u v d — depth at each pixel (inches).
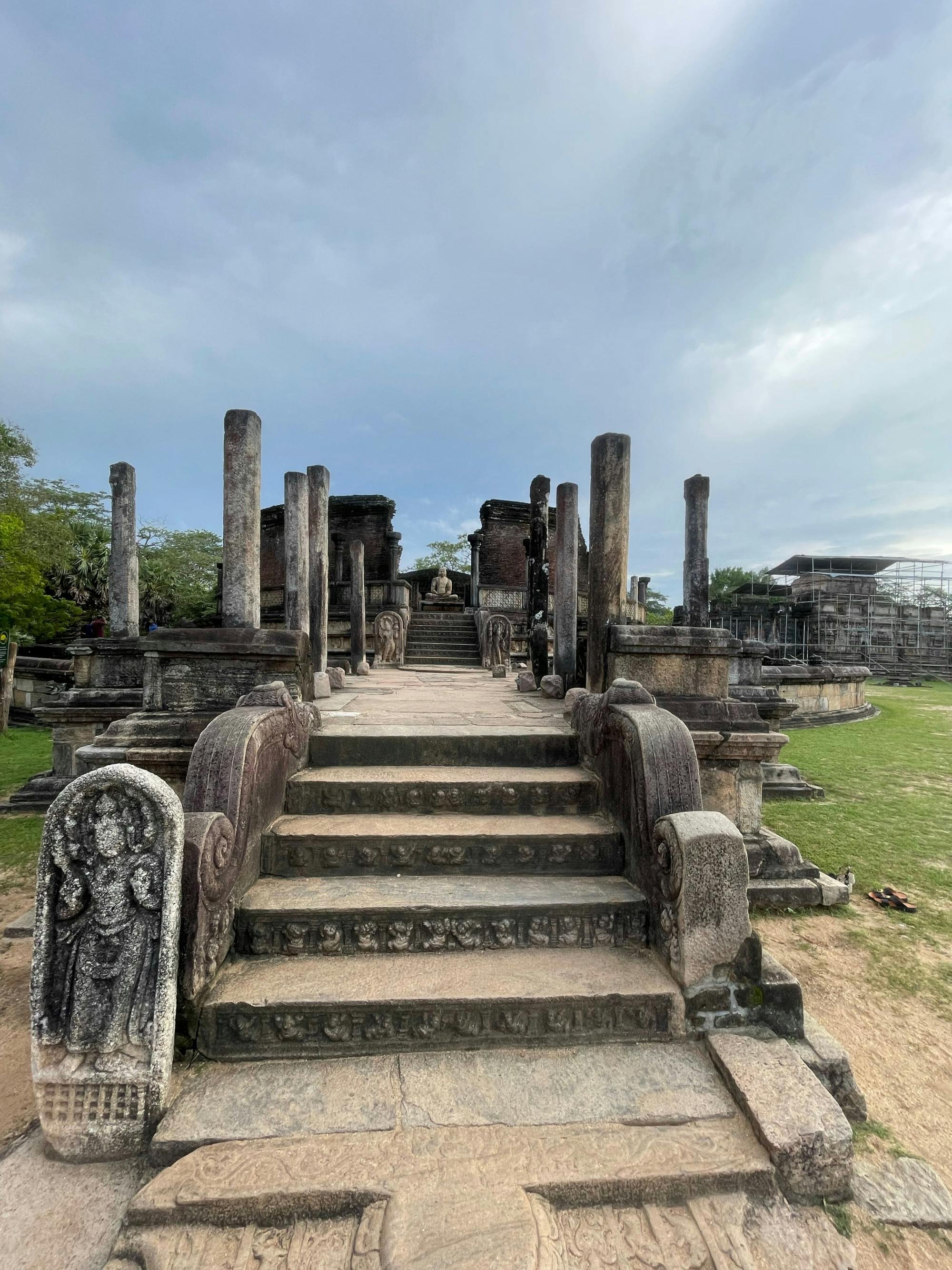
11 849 233.6
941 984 134.4
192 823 93.2
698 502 320.2
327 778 140.4
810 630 1581.0
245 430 183.2
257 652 161.5
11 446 676.7
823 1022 120.1
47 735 573.3
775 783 302.5
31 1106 95.0
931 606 1640.0
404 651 636.1
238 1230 67.0
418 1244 62.7
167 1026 80.2
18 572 545.3
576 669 286.2
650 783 111.7
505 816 137.9
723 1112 81.4
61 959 79.4
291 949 103.9
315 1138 75.5
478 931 107.3
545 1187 70.1
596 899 110.4
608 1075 87.4
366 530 1048.2
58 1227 68.6
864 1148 85.4
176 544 1483.8
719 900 96.9
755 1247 67.3
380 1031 91.4
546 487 369.7
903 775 352.8
